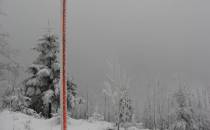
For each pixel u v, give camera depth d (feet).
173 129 113.09
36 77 87.35
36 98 88.84
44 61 90.17
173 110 115.44
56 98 84.74
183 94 114.93
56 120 65.41
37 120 66.39
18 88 73.51
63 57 13.08
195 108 127.03
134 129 81.41
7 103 69.10
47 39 91.25
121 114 78.28
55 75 87.40
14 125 57.82
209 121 135.85
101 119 85.20
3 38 57.77
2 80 59.67
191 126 113.29
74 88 86.94
